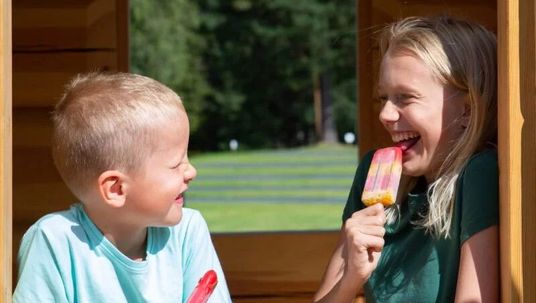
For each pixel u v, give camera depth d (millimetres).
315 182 16078
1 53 1709
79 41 3357
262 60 22172
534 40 1794
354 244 2029
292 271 3549
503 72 1823
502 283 1883
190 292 2076
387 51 2164
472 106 2088
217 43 21953
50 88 3344
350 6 22188
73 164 1965
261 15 22156
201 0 21797
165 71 20156
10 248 1730
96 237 1981
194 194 14836
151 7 20047
